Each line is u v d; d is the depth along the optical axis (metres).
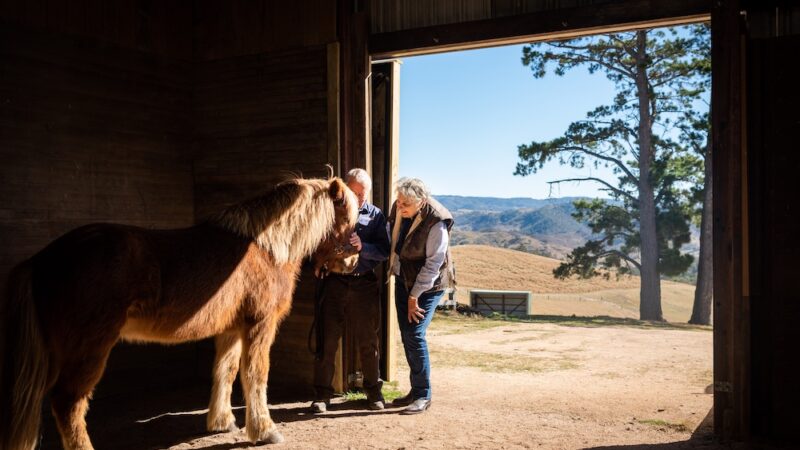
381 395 4.46
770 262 3.71
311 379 5.03
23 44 4.31
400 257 4.30
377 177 5.39
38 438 3.04
